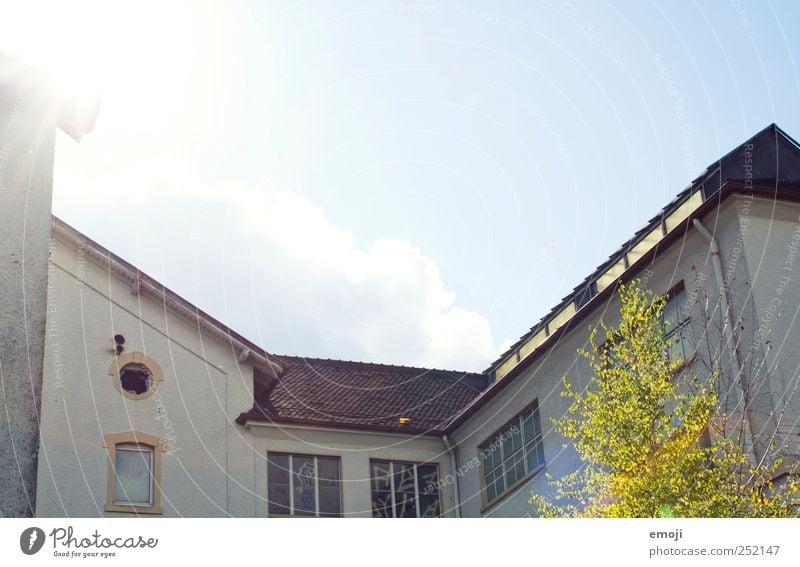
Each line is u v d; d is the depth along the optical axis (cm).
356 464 2361
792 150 1967
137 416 2180
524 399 2181
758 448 1614
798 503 1435
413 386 2639
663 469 1475
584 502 1614
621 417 1532
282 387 2512
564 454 2034
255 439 2291
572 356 2050
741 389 1669
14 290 1205
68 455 2091
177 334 2270
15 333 1191
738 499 1417
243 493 2231
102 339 2191
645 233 1969
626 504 1471
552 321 2252
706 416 1501
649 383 1553
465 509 2330
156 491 2147
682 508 1430
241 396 2298
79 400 2134
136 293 2247
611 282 1923
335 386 2575
